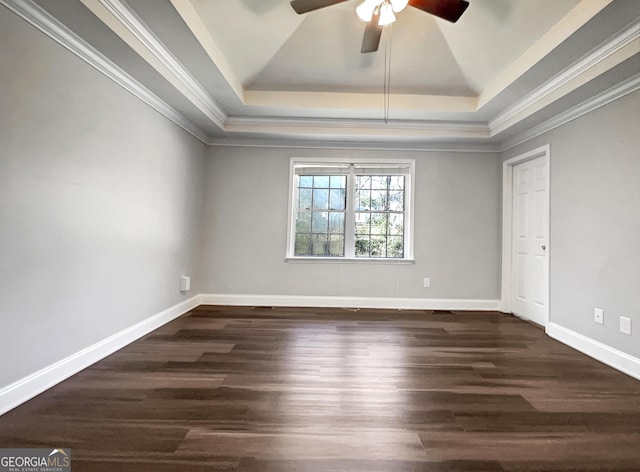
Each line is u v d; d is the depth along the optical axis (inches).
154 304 135.5
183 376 92.0
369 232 187.2
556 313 134.1
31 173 77.8
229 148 183.5
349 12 117.2
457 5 85.5
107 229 105.0
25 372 77.0
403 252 186.1
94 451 60.1
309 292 183.3
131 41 92.4
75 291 92.2
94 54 94.5
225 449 61.5
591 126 118.6
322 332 135.1
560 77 113.8
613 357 105.5
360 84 148.2
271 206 183.8
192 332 132.1
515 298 171.5
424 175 183.3
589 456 61.4
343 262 183.2
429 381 92.1
